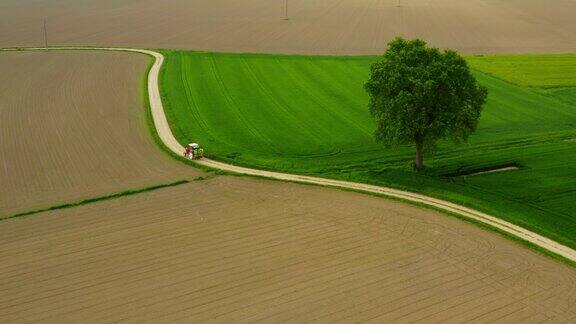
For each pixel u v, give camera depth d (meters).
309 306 34.25
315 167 54.53
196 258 39.22
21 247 40.50
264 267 38.19
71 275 37.25
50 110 69.50
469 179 52.06
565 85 81.56
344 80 80.88
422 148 52.78
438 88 49.12
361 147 59.28
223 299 34.91
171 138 61.69
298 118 67.00
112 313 33.56
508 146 59.69
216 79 80.69
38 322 32.78
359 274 37.47
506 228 43.44
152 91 76.06
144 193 49.22
